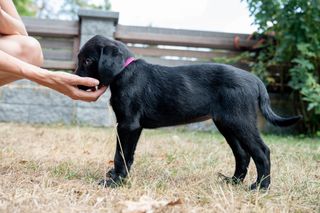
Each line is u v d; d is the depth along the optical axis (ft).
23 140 5.65
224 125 3.30
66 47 8.54
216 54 8.80
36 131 6.81
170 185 3.22
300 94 8.18
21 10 15.57
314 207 2.73
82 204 2.54
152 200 2.63
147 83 3.39
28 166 3.68
